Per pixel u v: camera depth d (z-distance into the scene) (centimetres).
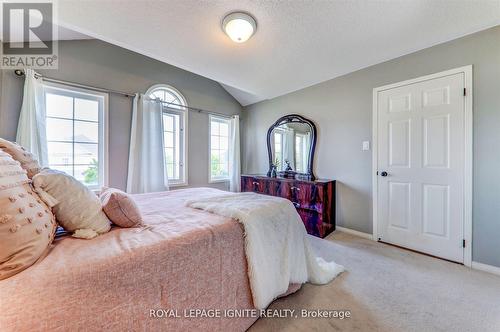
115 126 267
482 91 185
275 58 239
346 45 213
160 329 84
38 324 57
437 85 209
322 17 171
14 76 203
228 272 111
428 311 134
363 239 258
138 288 78
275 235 138
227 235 112
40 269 66
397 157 237
